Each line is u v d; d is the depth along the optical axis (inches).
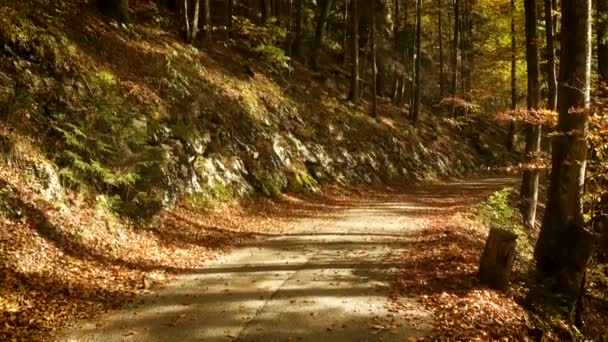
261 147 784.9
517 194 904.9
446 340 284.5
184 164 608.4
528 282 399.9
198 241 500.1
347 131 1062.4
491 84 1721.2
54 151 458.6
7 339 260.7
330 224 625.6
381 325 301.0
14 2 487.2
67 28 611.8
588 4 396.2
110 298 334.3
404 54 1689.2
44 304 306.0
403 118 1393.9
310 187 823.7
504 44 1216.2
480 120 1790.1
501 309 340.5
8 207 377.1
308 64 1274.6
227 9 1058.1
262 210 672.4
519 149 1759.4
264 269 417.7
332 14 1517.0
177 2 1016.2
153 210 510.3
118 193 498.0
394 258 452.4
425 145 1326.3
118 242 434.9
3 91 451.5
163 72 704.4
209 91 773.9
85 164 454.0
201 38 945.5
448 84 1895.9
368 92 1414.9
